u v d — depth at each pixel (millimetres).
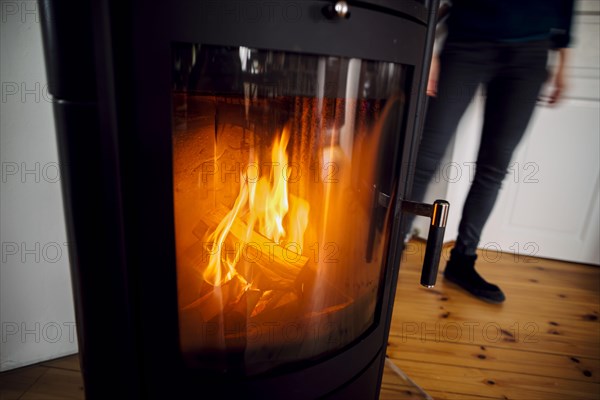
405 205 736
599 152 1708
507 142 1516
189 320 652
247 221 674
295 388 681
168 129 519
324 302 728
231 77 528
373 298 779
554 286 1686
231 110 599
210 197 635
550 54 1591
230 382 640
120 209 545
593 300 1602
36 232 930
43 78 842
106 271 566
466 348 1278
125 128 516
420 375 1151
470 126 1733
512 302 1554
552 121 1710
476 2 1447
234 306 685
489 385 1130
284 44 522
